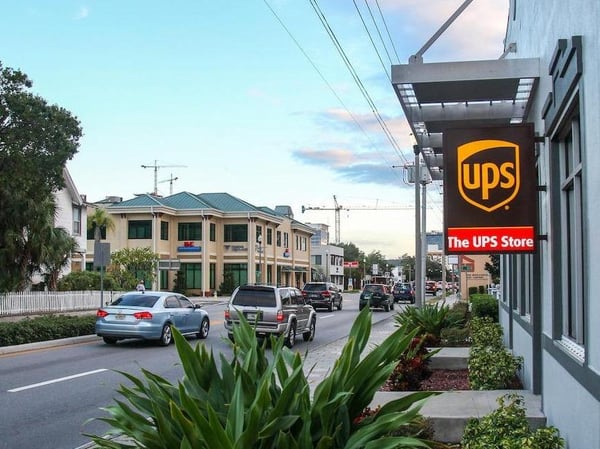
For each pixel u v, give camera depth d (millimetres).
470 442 5691
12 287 28891
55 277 33031
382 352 4652
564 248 6691
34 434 8461
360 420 4953
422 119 10961
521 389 9469
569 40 5449
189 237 58156
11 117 22391
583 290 5711
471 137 7477
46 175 23750
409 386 9836
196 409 3691
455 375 11688
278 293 18984
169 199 60438
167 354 16609
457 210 7449
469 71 8703
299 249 73750
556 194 6793
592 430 4715
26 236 29531
